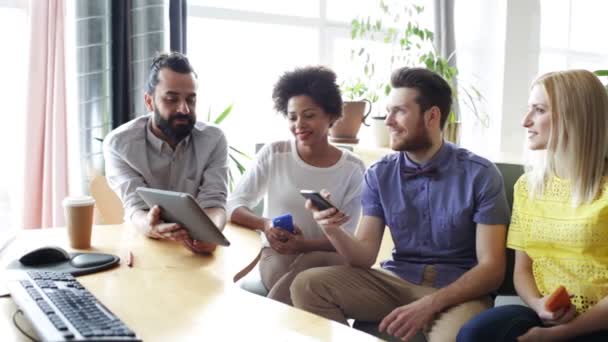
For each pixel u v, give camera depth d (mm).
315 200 1616
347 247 1804
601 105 1550
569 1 5500
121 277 1356
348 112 3119
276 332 1055
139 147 1971
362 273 1823
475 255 1821
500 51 4441
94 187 2375
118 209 2373
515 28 4410
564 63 5562
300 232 1991
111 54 2762
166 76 1904
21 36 2840
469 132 4523
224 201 1981
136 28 2793
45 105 2701
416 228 1851
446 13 4020
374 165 1950
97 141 2727
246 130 3783
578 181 1556
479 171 1771
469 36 4445
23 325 1052
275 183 2146
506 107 4469
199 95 3545
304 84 2070
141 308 1158
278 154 2154
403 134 1830
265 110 3848
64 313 991
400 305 1805
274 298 1931
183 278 1361
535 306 1563
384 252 2676
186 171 2021
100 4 2672
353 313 1805
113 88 2824
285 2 3836
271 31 3816
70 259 1442
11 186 2898
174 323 1084
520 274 1694
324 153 2156
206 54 3557
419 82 1818
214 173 2014
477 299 1688
